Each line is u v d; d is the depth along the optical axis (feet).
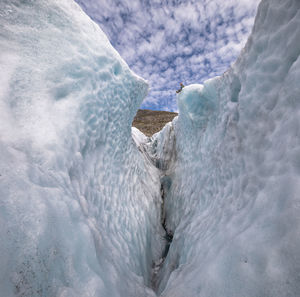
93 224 5.82
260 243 3.55
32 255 3.01
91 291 3.63
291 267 2.88
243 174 6.33
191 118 16.75
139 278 7.07
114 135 11.36
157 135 31.55
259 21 6.23
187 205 13.17
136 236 10.30
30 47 5.98
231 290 3.64
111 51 9.89
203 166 12.74
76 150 6.73
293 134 3.97
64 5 7.61
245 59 7.80
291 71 4.48
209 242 6.12
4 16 5.59
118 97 11.25
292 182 3.50
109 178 9.85
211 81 12.80
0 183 3.23
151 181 19.40
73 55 7.26
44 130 5.25
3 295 2.46
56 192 4.32
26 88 5.38
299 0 4.57
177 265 9.07
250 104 6.51
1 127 4.17
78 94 7.33
